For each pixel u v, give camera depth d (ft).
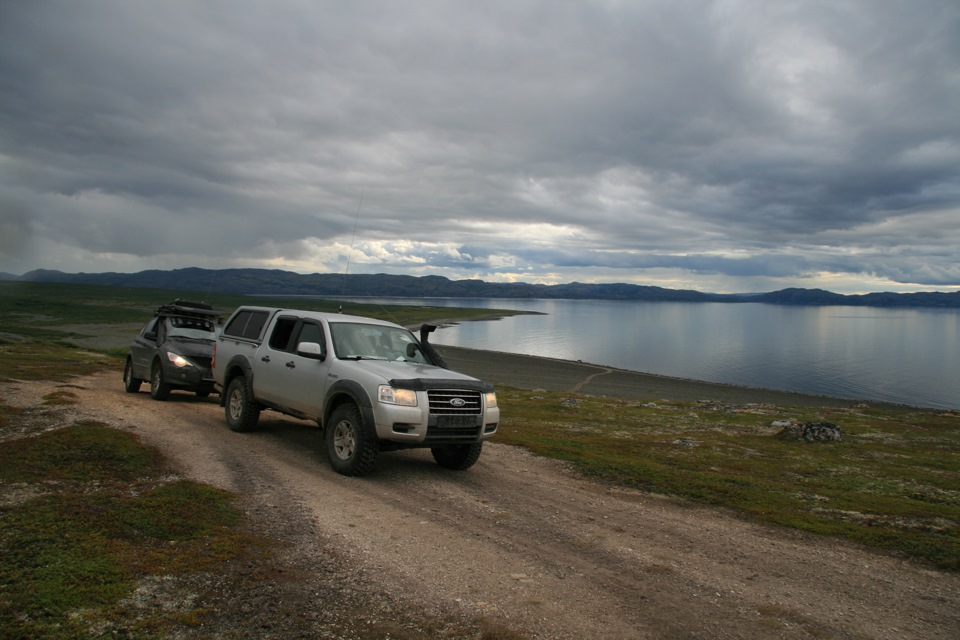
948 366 257.14
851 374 221.87
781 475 32.09
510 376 155.74
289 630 11.22
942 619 14.14
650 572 15.89
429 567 14.97
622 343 334.65
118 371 68.49
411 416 23.39
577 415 59.00
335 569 14.37
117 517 16.28
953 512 24.70
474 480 25.70
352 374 25.09
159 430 30.63
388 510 19.90
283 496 20.48
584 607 13.24
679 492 25.84
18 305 310.24
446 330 390.83
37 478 19.71
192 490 19.53
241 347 33.53
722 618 13.28
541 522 19.95
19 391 39.70
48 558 13.25
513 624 12.06
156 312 50.16
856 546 19.60
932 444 50.01
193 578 13.14
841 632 13.01
